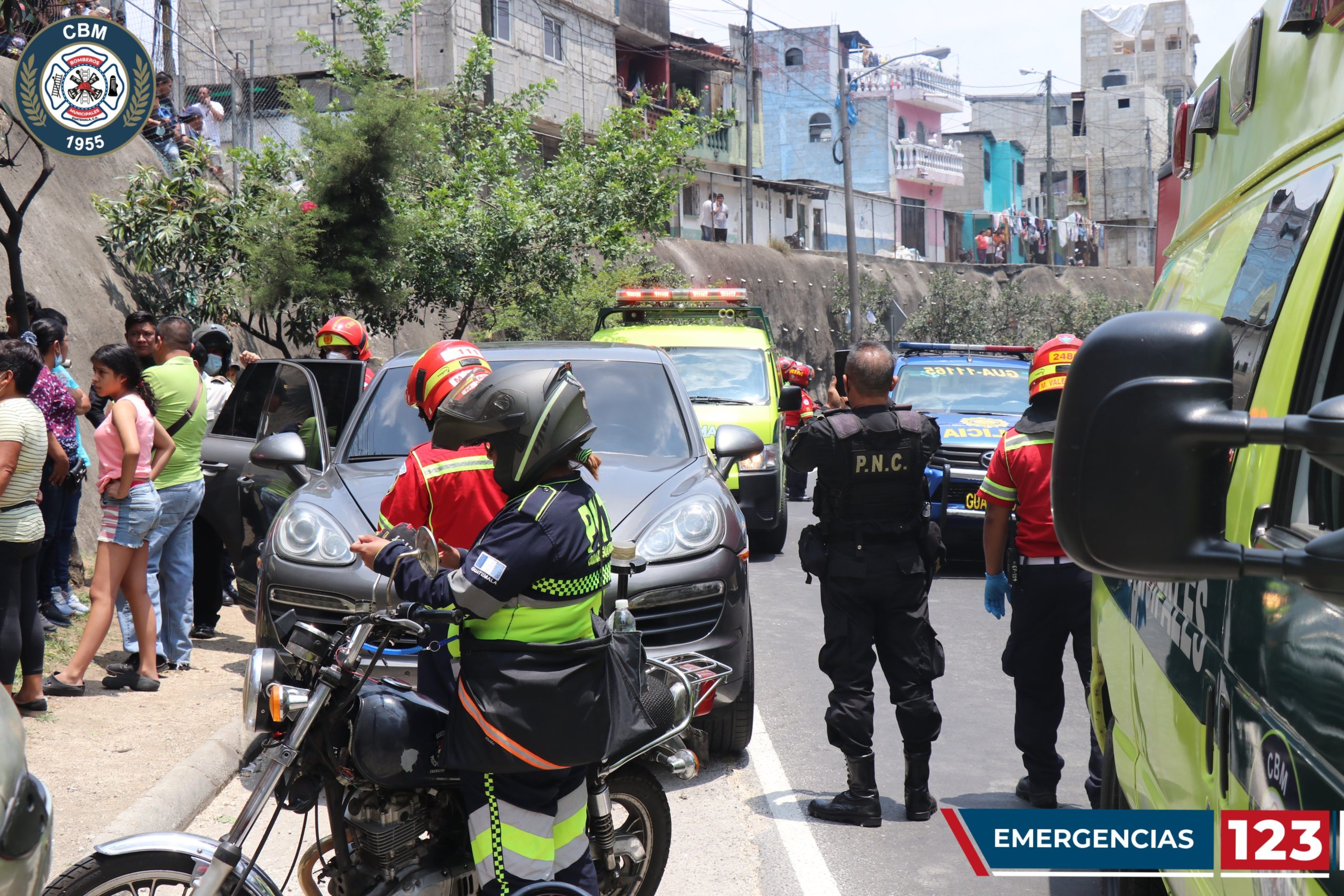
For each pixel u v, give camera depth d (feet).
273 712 10.68
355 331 30.55
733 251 145.38
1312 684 6.37
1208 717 8.69
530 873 10.69
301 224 48.55
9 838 8.32
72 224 49.29
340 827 11.42
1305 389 7.65
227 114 86.38
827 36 212.84
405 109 51.90
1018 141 282.36
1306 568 5.05
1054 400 18.10
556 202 65.77
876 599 17.97
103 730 20.84
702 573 19.84
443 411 10.49
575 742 10.45
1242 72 10.78
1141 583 12.11
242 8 102.68
